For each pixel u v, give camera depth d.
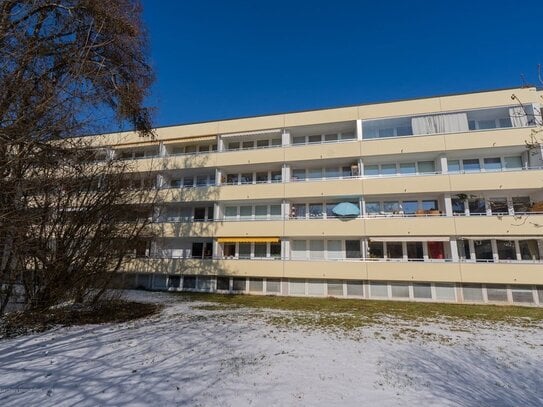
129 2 11.27
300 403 5.14
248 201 23.38
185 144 26.19
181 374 6.31
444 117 20.66
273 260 21.19
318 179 21.66
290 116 23.28
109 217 13.35
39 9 8.29
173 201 23.73
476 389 5.87
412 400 5.28
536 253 18.61
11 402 5.07
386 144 20.78
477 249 19.56
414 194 20.36
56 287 11.53
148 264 23.05
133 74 12.20
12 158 7.21
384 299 19.55
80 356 7.35
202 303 16.84
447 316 13.60
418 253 20.34
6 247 9.02
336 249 21.91
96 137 12.98
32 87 7.43
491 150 19.47
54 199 10.61
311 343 8.73
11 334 9.16
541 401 5.40
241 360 7.21
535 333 10.41
